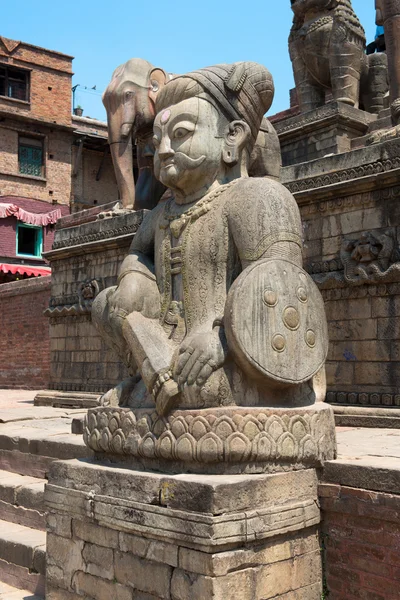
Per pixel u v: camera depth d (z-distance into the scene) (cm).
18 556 554
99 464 451
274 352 404
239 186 441
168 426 407
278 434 398
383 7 952
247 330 396
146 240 502
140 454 425
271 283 407
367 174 794
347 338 796
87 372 1150
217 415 387
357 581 401
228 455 383
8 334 1956
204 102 457
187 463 402
